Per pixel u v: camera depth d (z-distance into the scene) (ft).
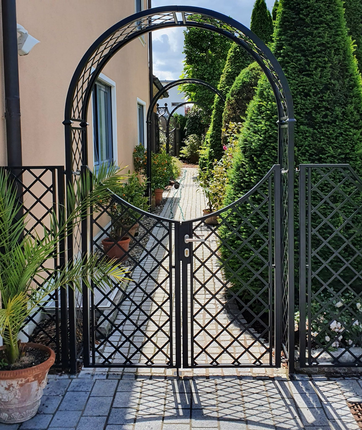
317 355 11.18
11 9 11.05
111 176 10.56
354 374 11.02
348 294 12.96
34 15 13.97
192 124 83.92
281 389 10.47
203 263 11.34
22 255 9.16
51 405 9.82
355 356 11.17
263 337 13.46
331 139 12.87
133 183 22.56
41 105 14.55
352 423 9.14
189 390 10.45
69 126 10.80
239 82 26.61
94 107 23.02
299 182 10.73
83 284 11.16
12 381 8.84
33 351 9.98
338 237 12.87
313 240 13.05
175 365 11.19
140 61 37.60
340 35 12.90
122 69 29.27
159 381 10.87
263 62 11.50
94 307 11.48
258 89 14.14
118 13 27.81
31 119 13.67
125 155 30.48
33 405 9.31
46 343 12.48
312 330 12.39
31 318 11.18
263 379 10.93
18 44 11.80
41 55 14.56
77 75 10.65
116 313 15.02
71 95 10.71
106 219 24.52
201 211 33.45
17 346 9.53
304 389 10.41
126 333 13.76
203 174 31.22
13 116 11.32
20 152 11.57
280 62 13.12
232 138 24.79
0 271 9.40
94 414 9.49
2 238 10.05
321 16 12.84
